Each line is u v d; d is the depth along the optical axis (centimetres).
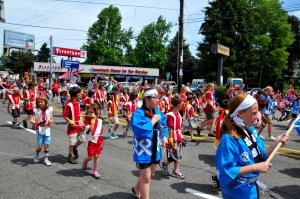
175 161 600
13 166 656
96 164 593
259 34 5138
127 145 884
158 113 440
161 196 507
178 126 595
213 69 4959
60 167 655
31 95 1096
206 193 524
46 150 667
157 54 7000
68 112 666
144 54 7100
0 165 662
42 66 5084
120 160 723
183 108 966
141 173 418
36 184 554
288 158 780
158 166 679
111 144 895
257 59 5031
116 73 5616
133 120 411
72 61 2498
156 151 419
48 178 586
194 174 629
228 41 4728
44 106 659
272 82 5300
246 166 244
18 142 879
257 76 5097
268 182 591
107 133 1072
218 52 2705
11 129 1076
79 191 524
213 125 1106
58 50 4144
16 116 1155
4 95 2006
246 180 253
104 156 757
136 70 5769
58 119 1364
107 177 597
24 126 1104
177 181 584
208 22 4994
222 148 254
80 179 582
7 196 497
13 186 541
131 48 7194
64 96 1602
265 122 966
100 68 5472
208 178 605
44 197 496
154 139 419
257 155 261
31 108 1087
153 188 544
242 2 4916
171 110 598
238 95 262
